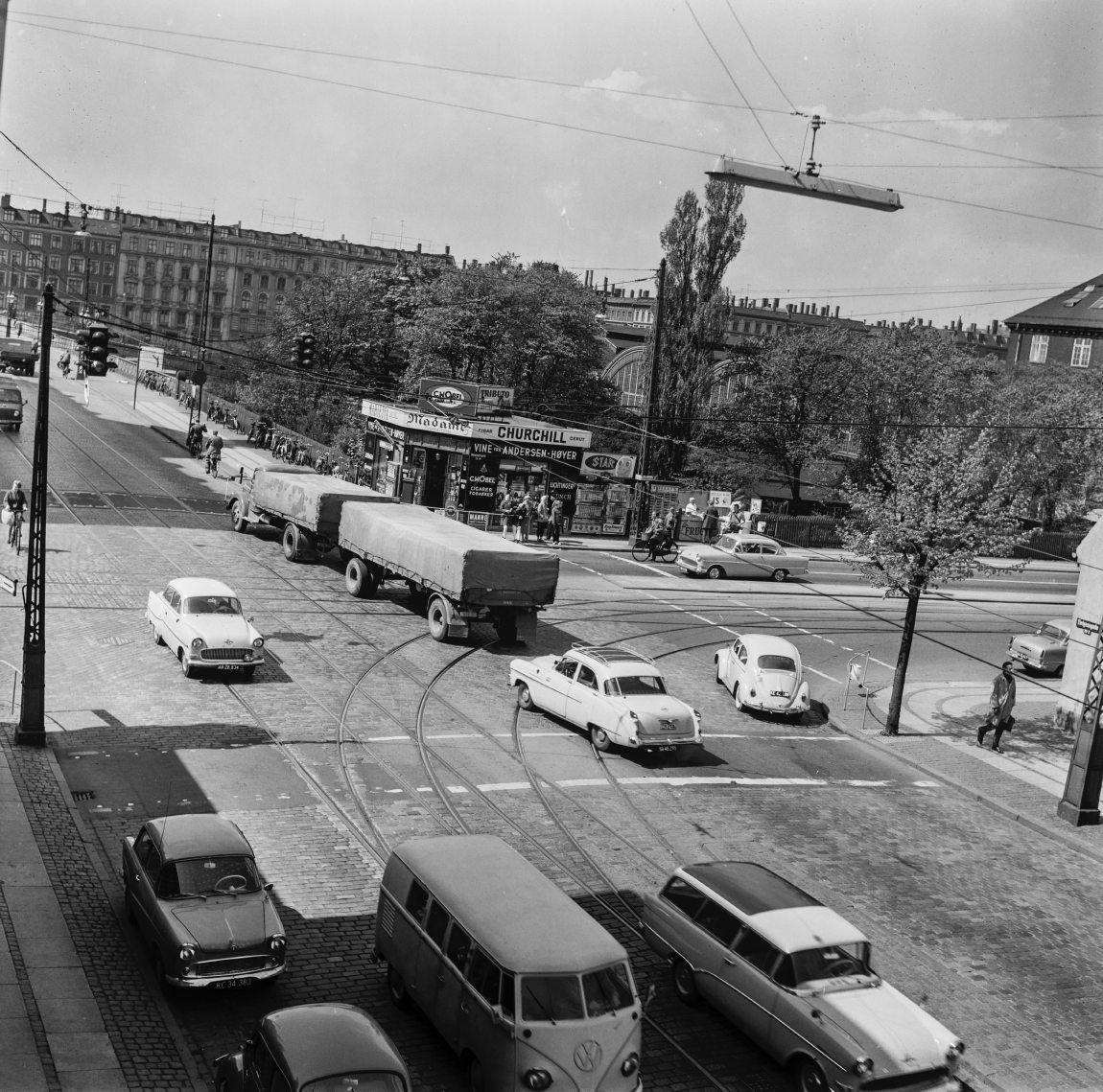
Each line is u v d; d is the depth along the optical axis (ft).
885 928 59.98
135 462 185.16
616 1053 40.37
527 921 42.45
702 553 157.07
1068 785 81.00
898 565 94.68
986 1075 47.44
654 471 231.50
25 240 543.39
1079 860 74.18
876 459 212.43
